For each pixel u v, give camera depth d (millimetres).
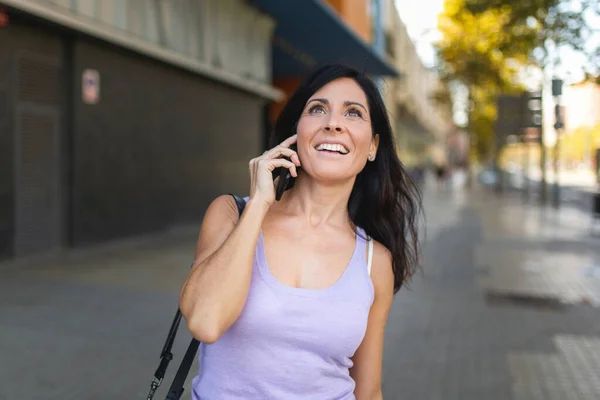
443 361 5160
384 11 35438
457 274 9234
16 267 8664
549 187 40625
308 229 1688
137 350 5133
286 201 1758
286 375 1560
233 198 1712
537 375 4867
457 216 20094
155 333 5637
